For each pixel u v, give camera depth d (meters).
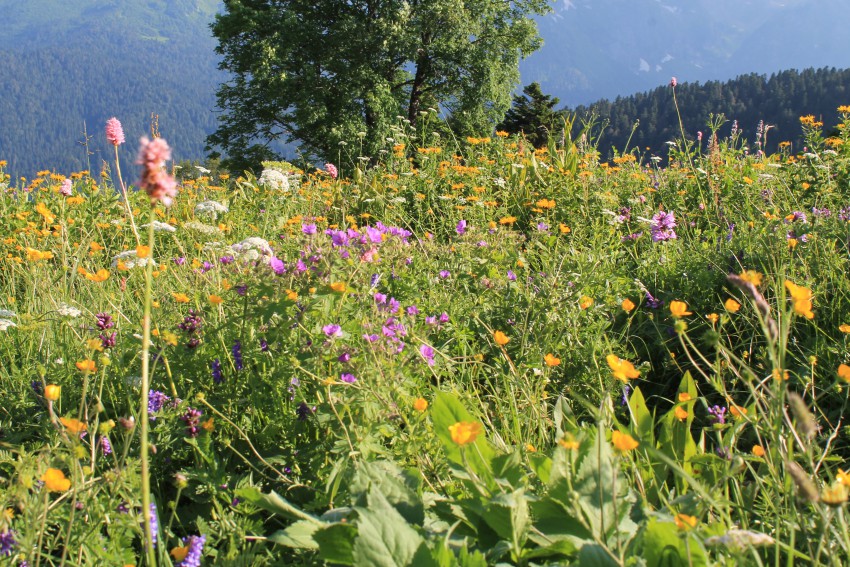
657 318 4.10
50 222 4.88
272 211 6.36
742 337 3.69
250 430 2.62
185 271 3.99
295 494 2.41
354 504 1.91
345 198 7.03
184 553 1.81
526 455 2.37
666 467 2.37
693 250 4.78
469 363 3.28
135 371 2.83
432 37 30.19
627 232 5.83
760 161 7.62
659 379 3.76
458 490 2.26
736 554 1.35
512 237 4.62
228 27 28.30
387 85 27.98
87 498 1.88
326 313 2.73
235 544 2.02
